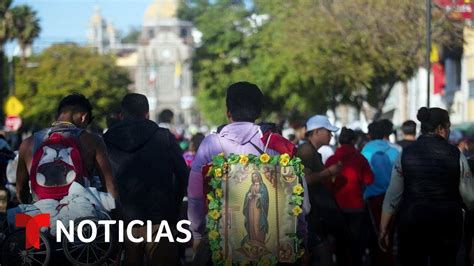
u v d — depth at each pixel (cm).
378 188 1448
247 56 5059
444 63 4975
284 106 4672
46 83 6625
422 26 2825
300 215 736
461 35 2870
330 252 1112
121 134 952
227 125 745
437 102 5162
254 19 5056
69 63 6744
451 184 911
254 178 722
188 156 1817
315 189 1155
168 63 16725
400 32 2908
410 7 2862
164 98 16662
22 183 844
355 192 1360
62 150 814
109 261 813
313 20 3244
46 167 808
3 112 5694
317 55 3238
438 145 915
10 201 1688
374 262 1434
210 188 737
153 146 954
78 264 796
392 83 3269
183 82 16638
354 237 1223
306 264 1072
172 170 962
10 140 2719
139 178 948
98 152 830
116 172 949
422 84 4903
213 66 5078
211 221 721
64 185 806
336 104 3978
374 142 1480
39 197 805
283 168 728
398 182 933
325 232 1170
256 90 759
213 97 5153
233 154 731
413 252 927
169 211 957
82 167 819
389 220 951
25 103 6600
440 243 914
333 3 3145
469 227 1166
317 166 1159
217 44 5078
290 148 740
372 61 3144
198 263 743
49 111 6625
